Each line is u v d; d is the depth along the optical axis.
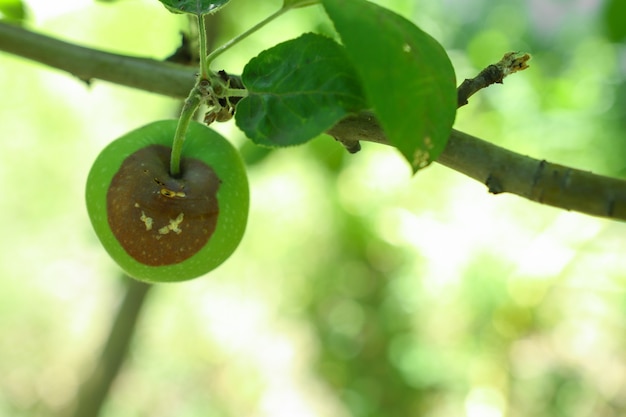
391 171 1.44
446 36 1.37
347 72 0.53
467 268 1.44
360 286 1.64
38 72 1.77
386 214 1.47
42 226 2.09
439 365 1.55
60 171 2.02
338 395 1.67
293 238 1.71
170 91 0.63
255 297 1.89
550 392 1.52
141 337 1.91
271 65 0.54
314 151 1.06
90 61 0.63
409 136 0.49
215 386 1.94
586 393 1.52
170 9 0.54
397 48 0.49
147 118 1.86
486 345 1.51
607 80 1.34
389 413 1.58
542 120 1.36
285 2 0.53
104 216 0.56
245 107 0.53
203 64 0.54
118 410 1.86
